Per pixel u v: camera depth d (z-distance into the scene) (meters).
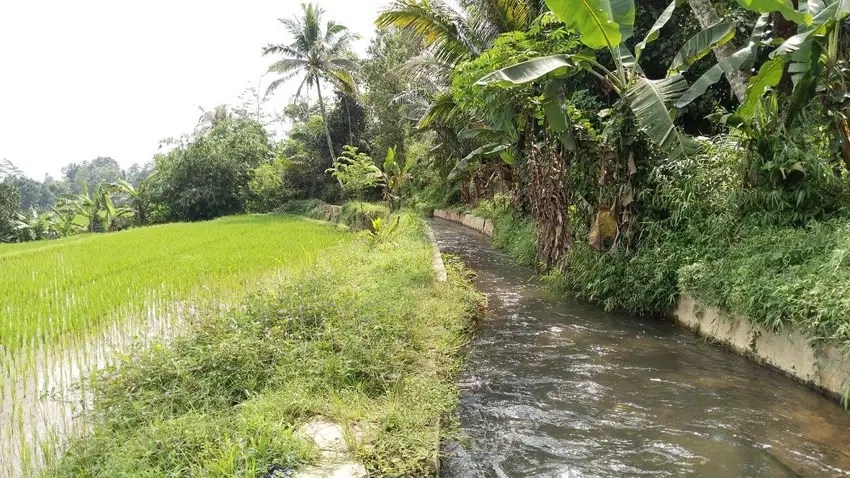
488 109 9.30
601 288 8.02
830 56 6.04
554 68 7.20
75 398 4.36
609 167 7.74
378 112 31.02
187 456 3.09
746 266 5.73
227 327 5.07
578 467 3.83
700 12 7.86
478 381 5.43
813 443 4.05
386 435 3.58
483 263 12.60
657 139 6.50
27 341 5.32
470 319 7.29
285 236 15.36
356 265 9.10
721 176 6.94
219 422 3.43
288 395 3.92
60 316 6.61
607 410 4.73
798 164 6.01
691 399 4.91
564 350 6.31
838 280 4.69
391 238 12.62
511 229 14.52
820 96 6.48
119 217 33.28
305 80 27.94
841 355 4.53
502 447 4.12
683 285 6.66
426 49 15.86
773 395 4.92
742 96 8.05
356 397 4.12
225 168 32.19
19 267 10.85
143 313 6.85
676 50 11.09
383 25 12.22
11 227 31.55
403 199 30.06
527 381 5.41
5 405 4.25
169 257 11.48
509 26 11.55
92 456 3.19
